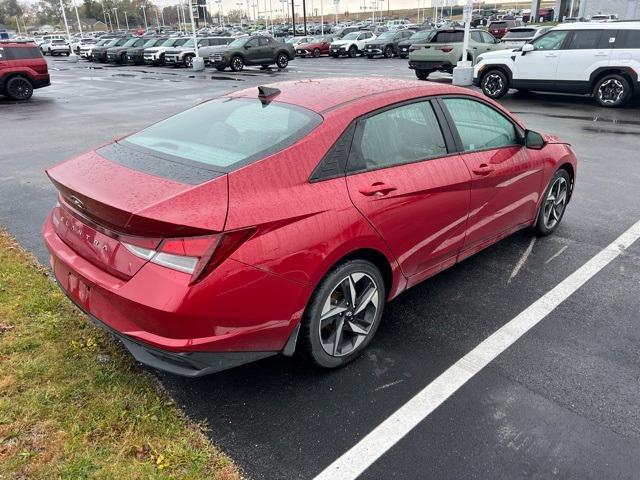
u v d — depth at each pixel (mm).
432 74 23156
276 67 27766
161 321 2311
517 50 14180
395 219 3068
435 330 3467
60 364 2977
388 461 2418
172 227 2262
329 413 2715
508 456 2443
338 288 2922
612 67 12344
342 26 82625
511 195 4156
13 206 5961
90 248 2645
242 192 2488
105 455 2379
